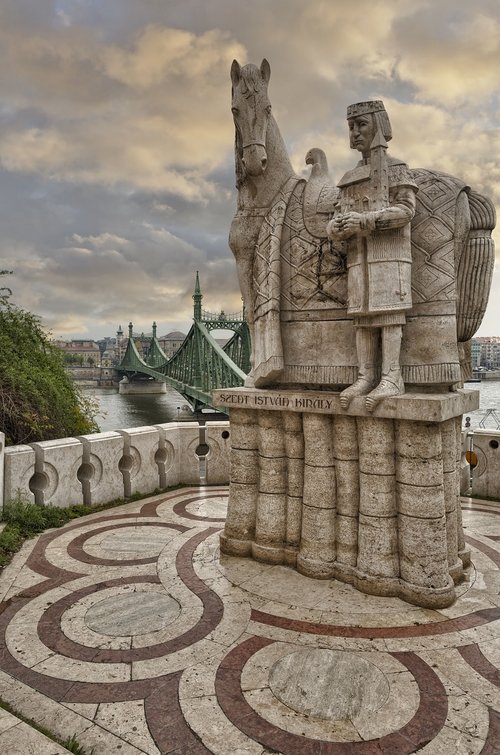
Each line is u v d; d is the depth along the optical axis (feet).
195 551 18.13
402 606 14.14
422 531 14.17
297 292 17.04
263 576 16.07
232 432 17.88
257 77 16.37
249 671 11.34
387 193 14.23
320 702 10.35
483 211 15.29
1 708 9.52
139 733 9.52
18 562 17.24
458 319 15.85
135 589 15.25
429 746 9.24
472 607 14.10
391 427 14.69
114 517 22.02
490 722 9.82
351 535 15.56
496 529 20.35
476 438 25.05
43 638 12.64
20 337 33.96
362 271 14.64
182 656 11.89
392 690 10.71
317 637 12.66
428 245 14.78
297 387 17.56
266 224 17.40
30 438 28.50
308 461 16.11
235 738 9.43
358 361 15.40
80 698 10.46
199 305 149.48
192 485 27.58
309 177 17.57
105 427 114.11
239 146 17.39
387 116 14.90
